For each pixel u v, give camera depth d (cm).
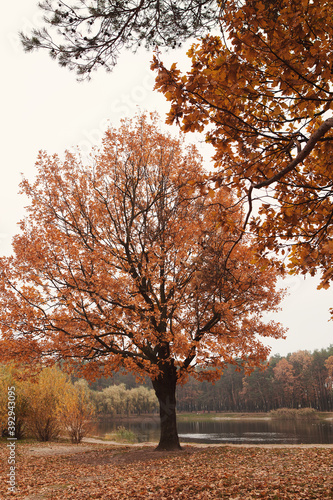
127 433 2391
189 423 6194
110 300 1324
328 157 446
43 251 1382
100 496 747
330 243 347
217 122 403
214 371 1377
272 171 442
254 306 1447
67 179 1551
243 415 8150
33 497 795
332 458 990
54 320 1315
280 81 375
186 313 1343
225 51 379
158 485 782
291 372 8681
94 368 1376
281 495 625
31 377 1452
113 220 1467
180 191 1355
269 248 509
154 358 1425
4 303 1321
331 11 370
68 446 1869
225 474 826
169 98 372
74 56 416
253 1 336
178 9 417
